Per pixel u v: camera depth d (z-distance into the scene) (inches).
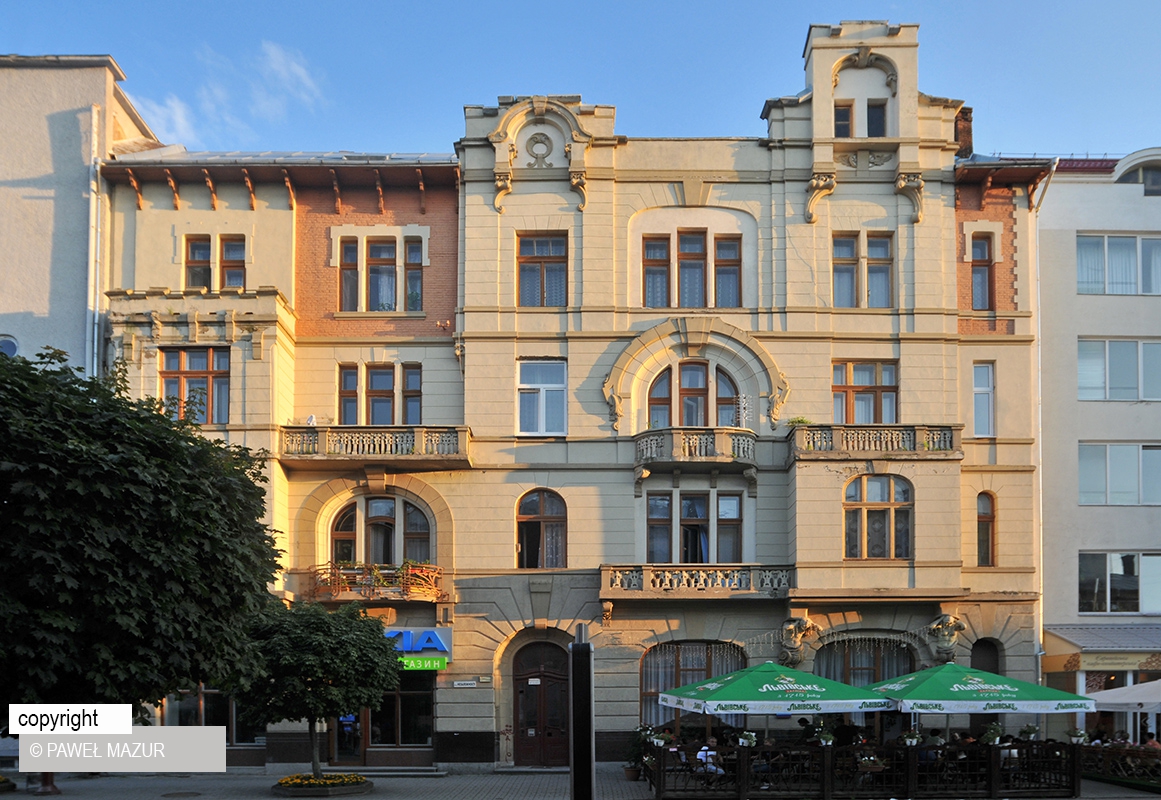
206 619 693.3
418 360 1222.3
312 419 1183.6
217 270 1217.4
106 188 1216.8
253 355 1146.0
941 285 1216.2
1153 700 967.0
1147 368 1264.8
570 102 1240.8
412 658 1154.7
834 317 1213.7
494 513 1189.1
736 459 1162.0
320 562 1182.3
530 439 1197.1
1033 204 1242.6
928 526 1143.0
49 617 605.3
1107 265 1280.8
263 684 917.8
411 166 1219.2
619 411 1195.9
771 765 932.0
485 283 1216.2
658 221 1234.6
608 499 1189.7
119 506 644.7
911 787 912.9
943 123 1240.8
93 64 1226.0
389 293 1239.5
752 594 1144.2
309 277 1229.1
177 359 1156.5
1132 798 910.4
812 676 939.3
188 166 1204.5
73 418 660.1
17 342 1177.4
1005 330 1224.2
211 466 733.3
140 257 1216.8
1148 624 1219.2
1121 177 1284.4
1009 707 897.5
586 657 631.8
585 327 1211.9
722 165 1239.5
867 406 1216.8
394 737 1165.7
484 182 1232.8
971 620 1171.9
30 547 609.0
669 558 1188.5
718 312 1213.1
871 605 1151.6
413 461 1163.3
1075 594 1219.9
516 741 1170.0
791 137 1240.2
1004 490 1199.6
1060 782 931.3
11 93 1219.2
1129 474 1248.2
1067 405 1251.8
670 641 1166.3
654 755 995.3
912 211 1228.5
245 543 746.2
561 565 1191.6
